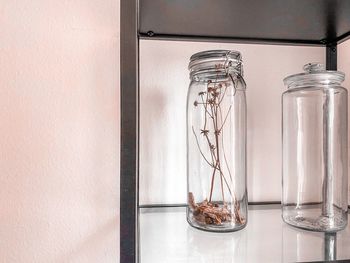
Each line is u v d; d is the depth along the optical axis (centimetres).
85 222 59
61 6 59
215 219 54
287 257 43
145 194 67
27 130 59
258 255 44
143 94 67
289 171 60
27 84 59
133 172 34
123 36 35
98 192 60
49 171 59
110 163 60
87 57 60
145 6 49
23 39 59
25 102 59
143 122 67
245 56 69
